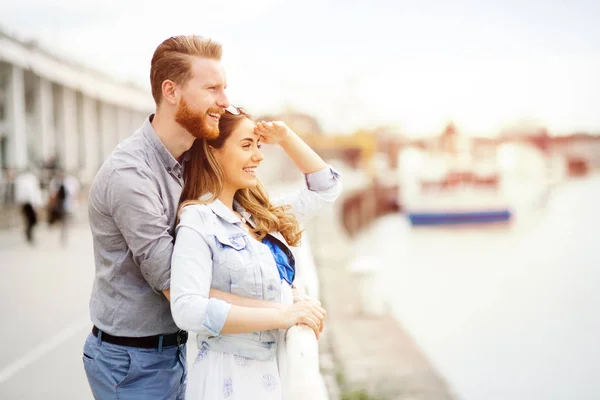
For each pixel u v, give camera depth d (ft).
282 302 7.99
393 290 85.87
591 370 48.01
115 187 7.52
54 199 54.24
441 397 22.03
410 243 144.56
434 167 232.94
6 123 88.02
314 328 7.54
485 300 80.23
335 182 9.36
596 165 542.57
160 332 8.04
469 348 54.70
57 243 55.88
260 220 8.27
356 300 36.99
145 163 7.73
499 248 138.10
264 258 7.85
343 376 23.43
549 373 47.42
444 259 121.08
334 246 60.75
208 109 7.72
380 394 22.03
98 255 8.03
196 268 7.30
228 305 7.18
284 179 213.46
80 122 124.57
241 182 8.07
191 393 7.73
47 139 102.53
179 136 7.93
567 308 74.95
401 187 222.07
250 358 7.73
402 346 27.73
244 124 8.07
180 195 8.01
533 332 61.82
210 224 7.57
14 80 88.38
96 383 8.15
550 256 127.24
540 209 229.86
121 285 7.91
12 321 26.48
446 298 81.00
